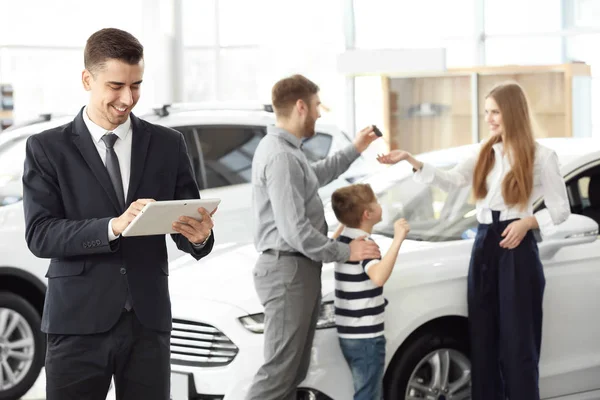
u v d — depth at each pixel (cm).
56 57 1247
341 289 474
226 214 758
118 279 346
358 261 471
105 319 344
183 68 1285
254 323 478
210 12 1314
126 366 353
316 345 479
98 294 344
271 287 465
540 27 1245
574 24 1230
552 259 529
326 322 484
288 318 462
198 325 487
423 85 1198
